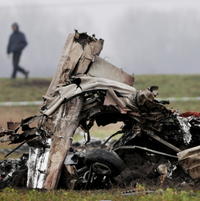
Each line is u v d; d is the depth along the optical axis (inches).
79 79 1423.5
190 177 1422.2
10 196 1262.3
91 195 1280.8
